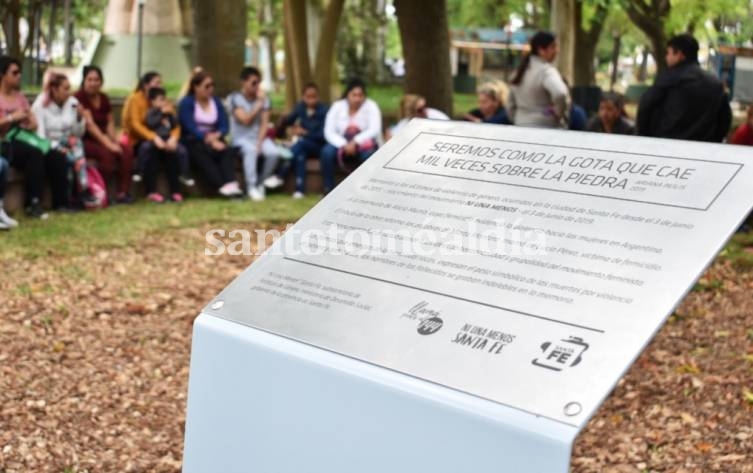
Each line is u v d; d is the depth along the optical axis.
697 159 2.41
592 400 1.98
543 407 2.01
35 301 6.26
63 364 5.23
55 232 8.24
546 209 2.48
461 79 38.88
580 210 2.43
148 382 5.07
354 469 2.32
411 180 2.79
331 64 19.30
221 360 2.57
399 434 2.22
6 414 4.50
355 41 34.66
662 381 5.09
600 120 10.38
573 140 2.65
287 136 12.12
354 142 10.61
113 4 26.86
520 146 2.73
